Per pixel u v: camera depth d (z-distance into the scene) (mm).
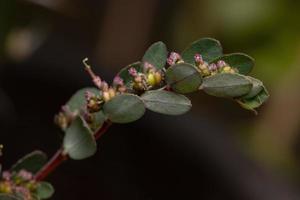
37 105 333
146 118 330
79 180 326
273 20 427
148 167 330
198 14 437
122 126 332
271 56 434
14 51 317
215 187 325
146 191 327
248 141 434
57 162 175
